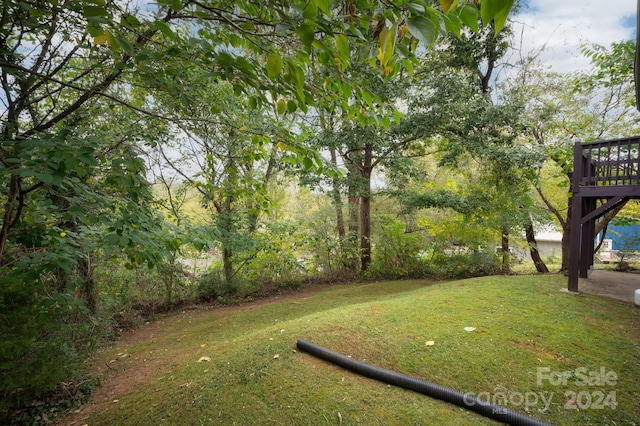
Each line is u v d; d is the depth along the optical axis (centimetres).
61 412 243
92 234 240
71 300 218
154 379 285
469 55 640
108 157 202
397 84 569
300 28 90
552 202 796
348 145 685
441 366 247
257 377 247
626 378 231
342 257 834
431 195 734
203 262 698
